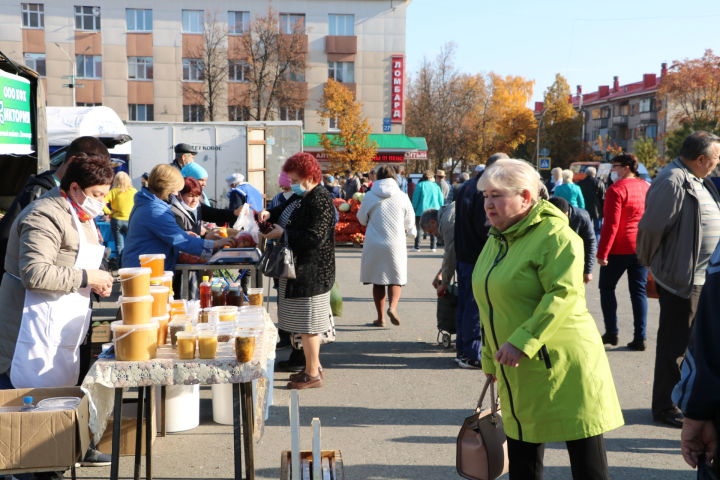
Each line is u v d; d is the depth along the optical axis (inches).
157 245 208.5
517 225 118.1
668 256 191.0
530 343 111.2
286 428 196.7
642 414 208.4
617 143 3971.5
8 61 225.9
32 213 140.9
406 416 206.4
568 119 2876.5
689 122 2490.2
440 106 2260.1
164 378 131.3
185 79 1734.7
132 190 462.3
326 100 1663.4
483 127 2605.8
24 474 140.6
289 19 1742.1
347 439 188.1
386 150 1737.2
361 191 837.8
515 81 2847.0
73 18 1681.8
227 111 1736.0
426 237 832.3
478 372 252.8
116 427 134.1
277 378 245.9
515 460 123.0
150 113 1724.9
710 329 87.5
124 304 133.0
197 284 240.4
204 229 258.2
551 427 116.2
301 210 217.8
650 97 3587.6
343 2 1739.7
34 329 143.3
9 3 1658.5
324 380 242.1
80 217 148.8
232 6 1708.9
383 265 314.3
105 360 132.9
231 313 153.2
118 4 1690.5
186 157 370.9
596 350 118.3
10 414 128.7
